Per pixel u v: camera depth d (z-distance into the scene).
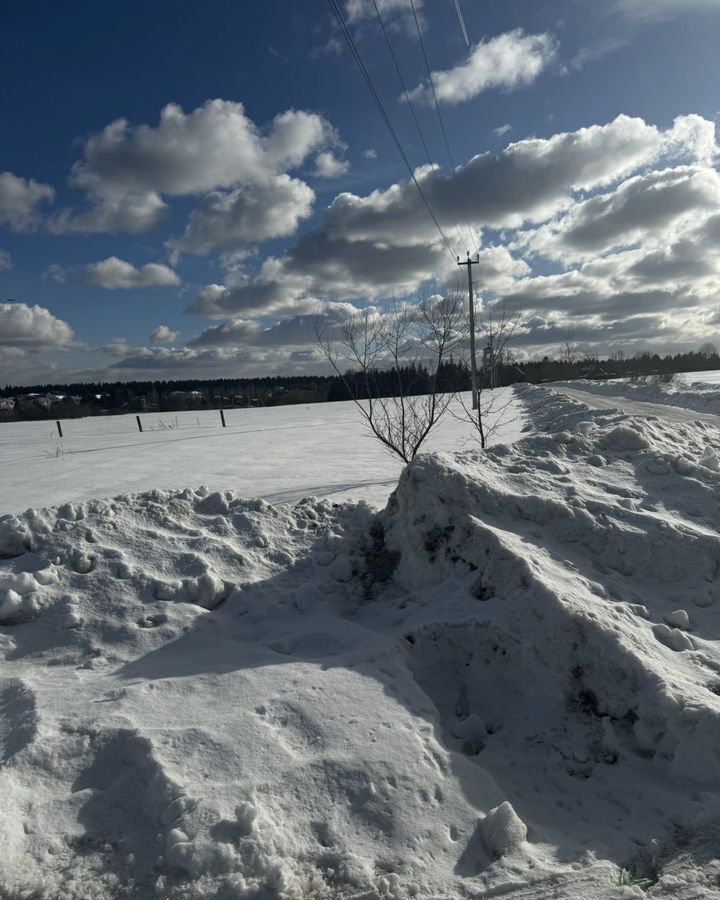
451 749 3.04
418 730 3.01
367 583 4.91
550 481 5.51
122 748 2.83
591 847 2.50
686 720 2.99
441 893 2.25
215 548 5.04
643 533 4.74
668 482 5.75
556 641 3.57
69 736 2.90
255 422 33.59
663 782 2.91
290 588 4.79
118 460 17.11
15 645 3.93
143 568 4.67
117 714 3.05
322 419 32.88
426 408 12.47
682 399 26.30
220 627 4.22
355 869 2.31
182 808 2.46
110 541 4.95
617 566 4.61
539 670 3.53
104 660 3.79
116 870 2.29
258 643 4.04
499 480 5.35
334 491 10.45
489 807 2.69
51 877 2.25
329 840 2.43
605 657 3.41
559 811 2.79
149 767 2.68
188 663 3.72
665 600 4.38
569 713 3.34
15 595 4.14
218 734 2.89
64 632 4.03
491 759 3.10
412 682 3.47
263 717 3.03
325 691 3.22
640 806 2.77
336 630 4.09
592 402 26.39
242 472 13.70
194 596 4.47
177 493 5.79
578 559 4.60
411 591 4.63
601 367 60.97
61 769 2.75
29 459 18.75
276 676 3.41
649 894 2.28
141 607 4.29
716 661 3.66
